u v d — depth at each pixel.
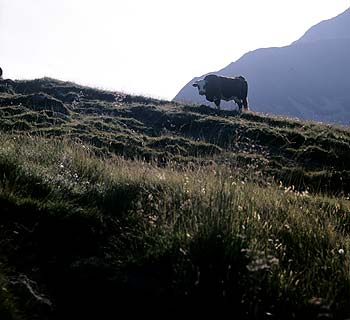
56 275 5.81
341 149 19.08
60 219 6.62
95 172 8.41
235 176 8.73
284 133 20.36
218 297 5.29
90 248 6.33
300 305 5.14
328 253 6.08
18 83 27.45
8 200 6.66
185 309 5.27
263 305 5.15
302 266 5.79
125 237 6.35
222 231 5.85
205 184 7.41
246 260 5.58
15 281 5.41
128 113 23.42
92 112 23.52
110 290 5.60
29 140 10.06
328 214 8.08
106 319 5.34
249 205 6.96
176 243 5.95
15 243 6.13
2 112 20.48
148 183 7.88
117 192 7.51
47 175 7.52
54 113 21.25
